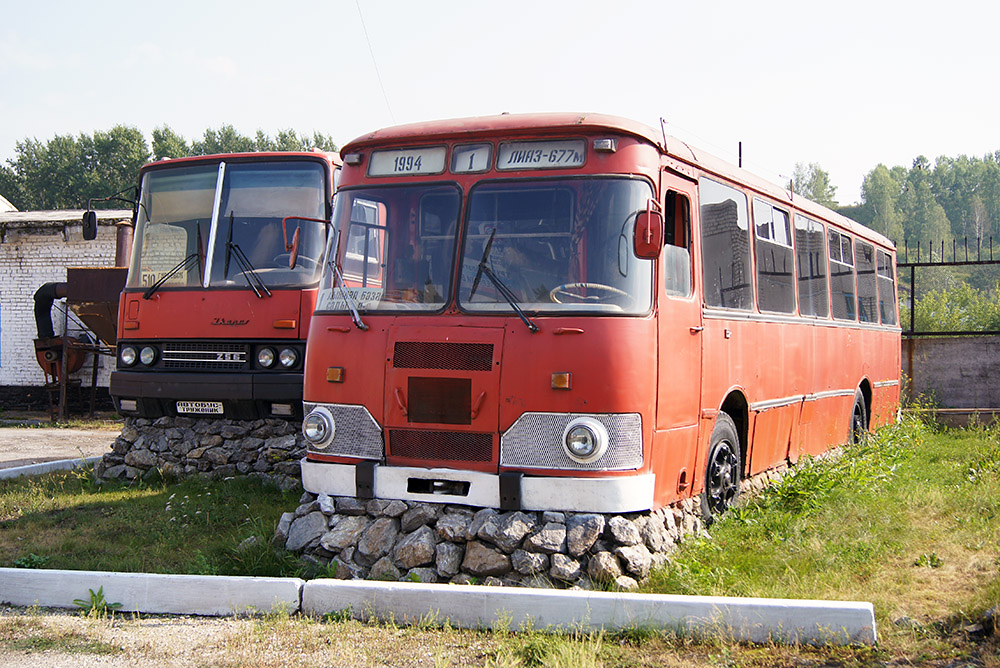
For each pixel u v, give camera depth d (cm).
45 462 1463
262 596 685
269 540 830
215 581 691
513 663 566
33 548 880
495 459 755
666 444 798
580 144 776
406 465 780
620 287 750
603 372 734
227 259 1212
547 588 700
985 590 680
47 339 2294
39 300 2334
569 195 769
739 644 609
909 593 719
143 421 1259
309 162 1220
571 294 752
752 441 1039
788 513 957
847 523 935
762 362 1063
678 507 846
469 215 788
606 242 756
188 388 1191
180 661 573
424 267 796
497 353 755
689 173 879
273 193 1221
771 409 1095
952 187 12638
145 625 656
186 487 1155
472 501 757
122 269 1962
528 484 740
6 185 8750
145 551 875
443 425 767
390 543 761
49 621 661
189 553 852
